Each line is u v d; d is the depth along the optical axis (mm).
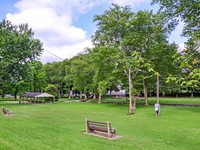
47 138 10922
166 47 31750
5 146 8969
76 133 12500
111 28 30281
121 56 28891
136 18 29750
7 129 13281
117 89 55812
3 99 65250
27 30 46625
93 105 41000
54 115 23938
